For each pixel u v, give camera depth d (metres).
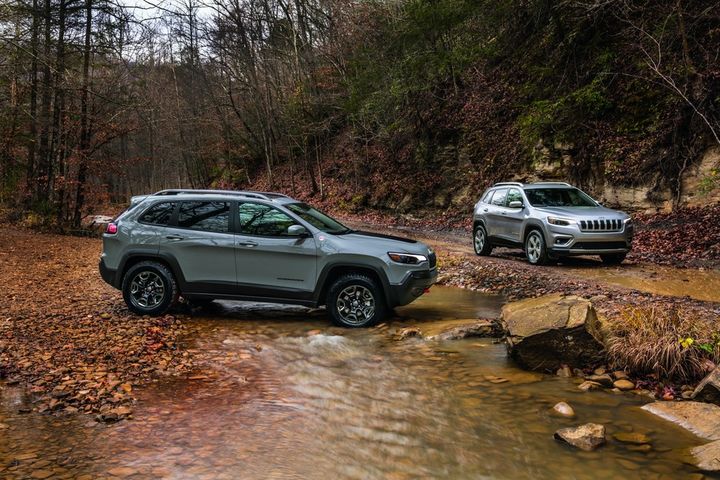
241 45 36.44
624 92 17.97
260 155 48.00
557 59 21.19
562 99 19.00
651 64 15.39
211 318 7.75
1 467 3.26
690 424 4.03
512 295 9.55
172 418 4.11
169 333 6.73
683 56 16.11
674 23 16.47
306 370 5.37
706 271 10.63
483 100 26.20
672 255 12.55
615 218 11.41
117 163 24.38
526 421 4.13
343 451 3.58
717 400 4.47
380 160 32.00
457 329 6.73
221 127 47.53
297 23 35.72
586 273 10.75
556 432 3.80
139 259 7.77
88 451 3.51
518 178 21.95
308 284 7.30
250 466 3.34
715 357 5.17
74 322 7.07
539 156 20.84
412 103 29.53
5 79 18.20
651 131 16.69
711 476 3.27
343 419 4.13
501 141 23.98
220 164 53.19
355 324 7.21
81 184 23.52
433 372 5.34
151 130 44.91
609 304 7.82
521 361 5.48
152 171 58.59
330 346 6.25
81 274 11.83
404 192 28.45
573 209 12.02
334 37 34.12
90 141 23.45
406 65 27.03
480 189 24.20
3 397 4.50
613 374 5.23
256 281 7.42
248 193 7.92
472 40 26.59
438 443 3.72
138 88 23.84
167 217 7.75
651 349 5.23
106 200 25.25
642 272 10.72
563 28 21.09
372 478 3.22
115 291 9.69
